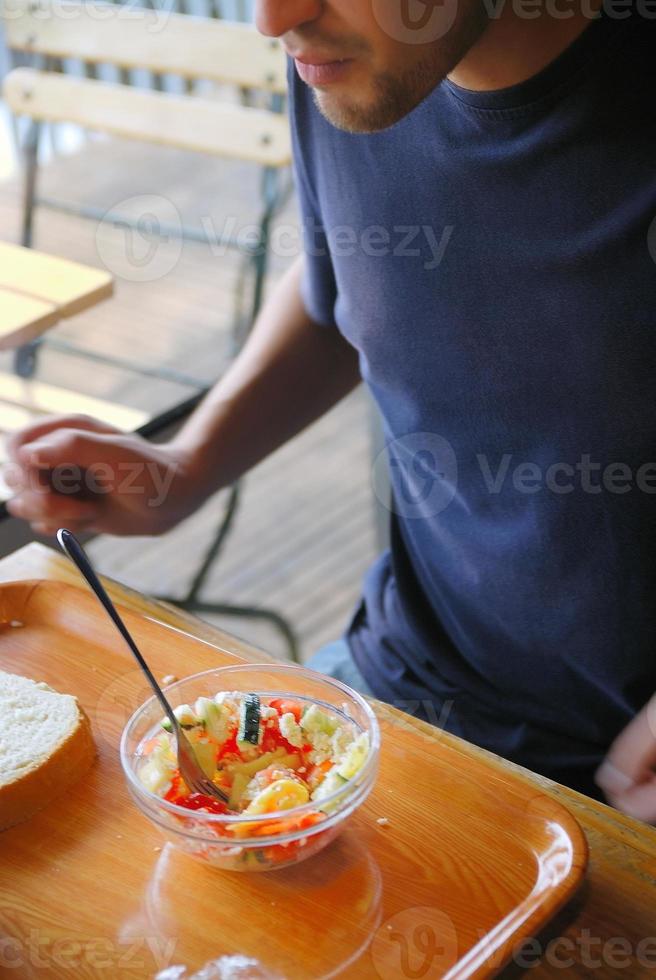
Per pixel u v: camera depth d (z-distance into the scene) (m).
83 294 1.70
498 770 0.95
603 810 0.93
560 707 1.25
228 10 4.23
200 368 2.00
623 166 1.04
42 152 4.44
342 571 2.88
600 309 1.09
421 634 1.32
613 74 1.02
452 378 1.21
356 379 1.56
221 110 2.07
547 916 0.80
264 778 0.89
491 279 1.15
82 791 0.94
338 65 0.94
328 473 3.25
